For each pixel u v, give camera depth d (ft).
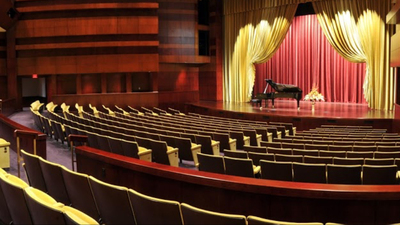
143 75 58.39
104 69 54.70
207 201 11.91
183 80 61.52
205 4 61.72
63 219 7.91
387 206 10.09
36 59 54.85
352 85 54.95
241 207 11.31
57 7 53.06
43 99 62.03
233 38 59.88
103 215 10.79
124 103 55.06
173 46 57.52
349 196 10.10
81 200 11.72
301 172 14.56
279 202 10.76
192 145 22.85
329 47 56.13
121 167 14.58
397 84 39.65
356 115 40.52
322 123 39.86
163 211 8.96
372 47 47.50
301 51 58.23
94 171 16.12
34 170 14.14
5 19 48.93
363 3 47.80
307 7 56.44
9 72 54.80
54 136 31.27
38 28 53.93
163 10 56.90
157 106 56.03
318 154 18.65
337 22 49.80
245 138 27.20
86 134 23.50
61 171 12.53
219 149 25.89
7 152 21.33
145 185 13.66
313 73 57.47
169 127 29.09
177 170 12.64
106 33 53.52
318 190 10.25
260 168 16.11
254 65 58.34
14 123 25.43
